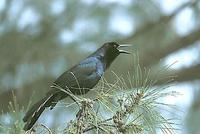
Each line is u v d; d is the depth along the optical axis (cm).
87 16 1303
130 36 1388
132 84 622
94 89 636
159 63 1461
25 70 1320
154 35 1446
